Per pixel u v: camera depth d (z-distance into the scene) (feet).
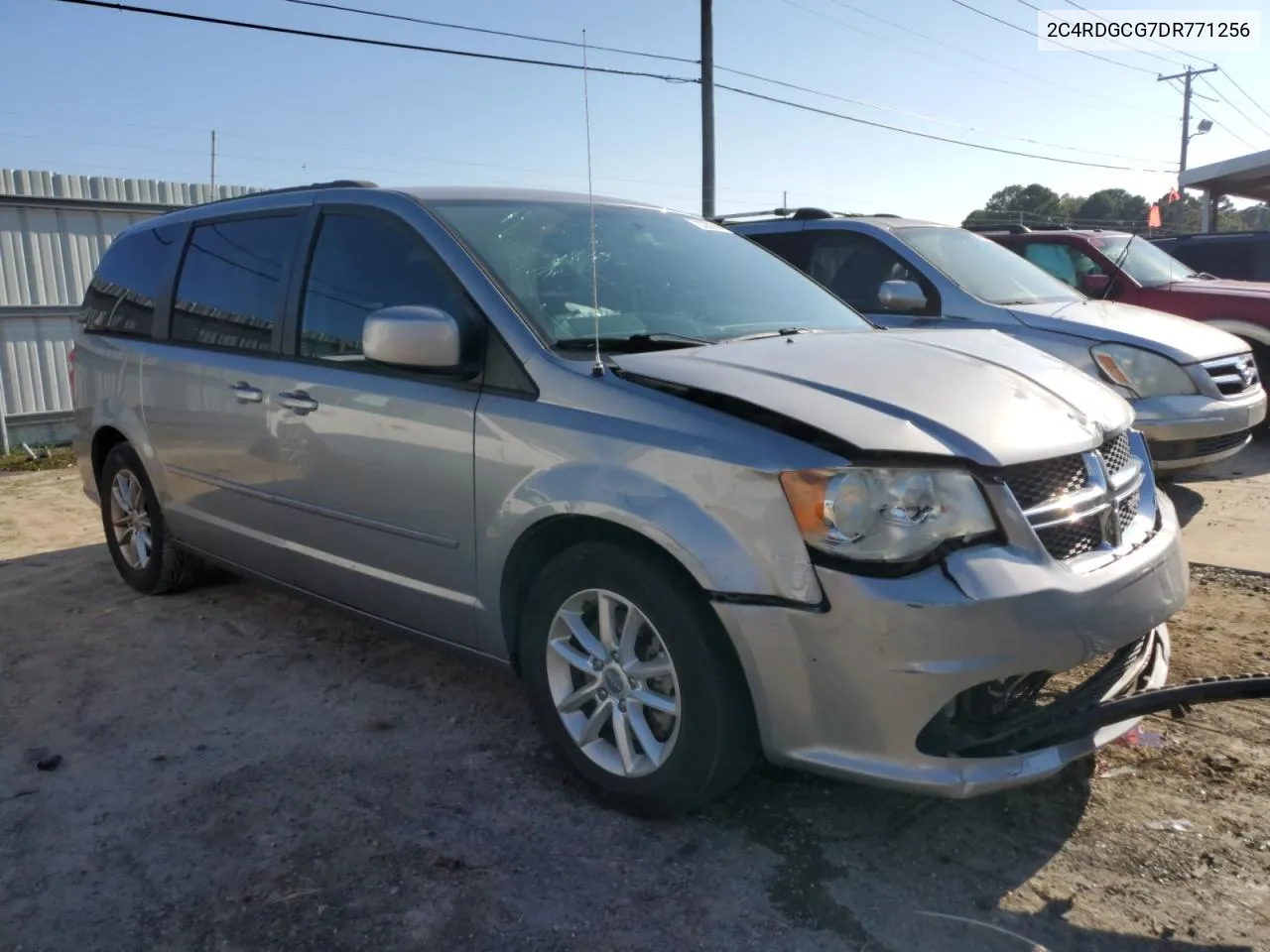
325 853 9.39
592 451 9.53
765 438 8.69
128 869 9.23
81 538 21.81
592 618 10.12
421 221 11.87
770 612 8.47
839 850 9.30
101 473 17.94
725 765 9.14
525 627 10.42
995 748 8.50
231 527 14.38
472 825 9.82
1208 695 8.34
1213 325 26.81
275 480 13.19
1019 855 9.17
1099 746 8.96
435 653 14.34
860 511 8.25
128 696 13.06
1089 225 42.55
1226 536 19.21
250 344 13.76
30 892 8.91
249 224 14.48
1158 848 9.20
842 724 8.49
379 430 11.51
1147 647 10.01
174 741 11.76
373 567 12.09
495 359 10.63
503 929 8.30
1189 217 124.98
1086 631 8.54
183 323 15.25
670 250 13.51
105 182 37.42
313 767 11.05
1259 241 39.17
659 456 9.09
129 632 15.46
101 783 10.80
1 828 9.95
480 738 11.67
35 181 35.42
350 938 8.23
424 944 8.14
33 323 34.86
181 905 8.69
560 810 10.06
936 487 8.35
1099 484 9.41
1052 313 21.07
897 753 8.37
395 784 10.64
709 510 8.74
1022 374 10.53
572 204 13.55
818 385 9.37
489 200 12.72
